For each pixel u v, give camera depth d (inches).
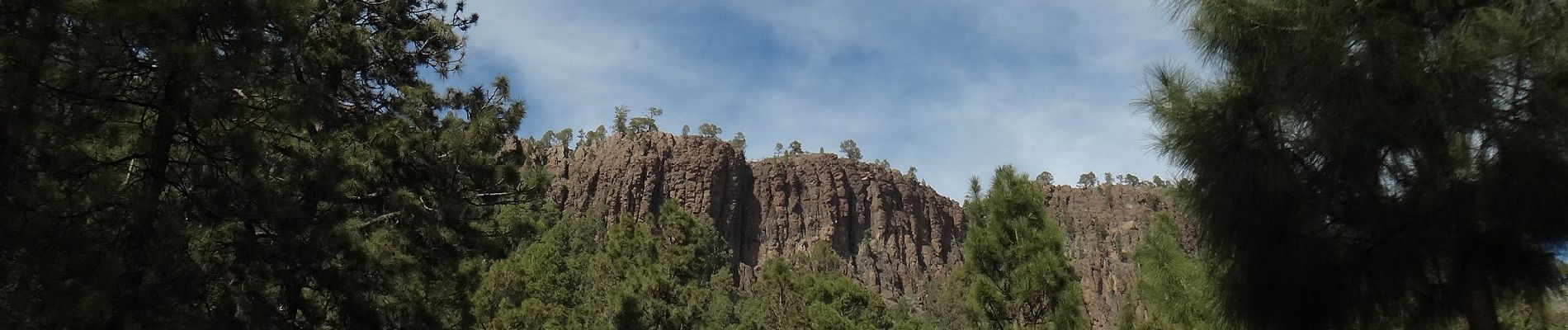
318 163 568.4
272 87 436.5
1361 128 185.0
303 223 493.7
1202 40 225.3
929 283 6688.0
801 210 7214.6
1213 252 223.3
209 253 496.7
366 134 713.0
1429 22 190.5
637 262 1530.5
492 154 809.5
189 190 446.0
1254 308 214.4
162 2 368.5
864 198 7554.1
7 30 365.1
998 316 522.0
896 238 7440.9
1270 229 205.9
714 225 6151.6
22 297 335.0
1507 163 169.2
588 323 1371.8
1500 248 182.4
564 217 4490.7
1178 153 219.9
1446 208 180.1
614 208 6353.3
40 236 338.0
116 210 382.9
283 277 517.0
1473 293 190.4
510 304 1266.0
